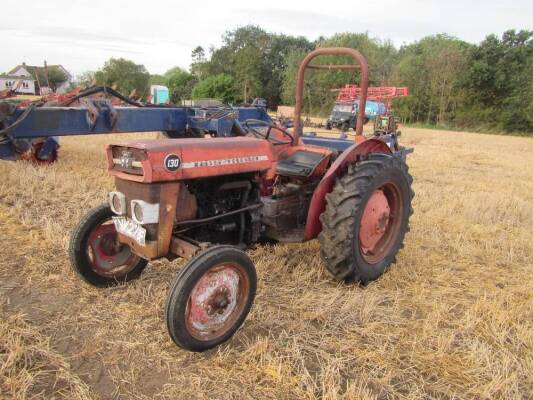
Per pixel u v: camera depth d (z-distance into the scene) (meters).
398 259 4.72
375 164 3.88
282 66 54.06
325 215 3.78
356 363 2.92
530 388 2.80
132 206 2.93
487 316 3.55
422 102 42.66
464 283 4.23
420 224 6.01
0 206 5.61
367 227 3.98
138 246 3.03
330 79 40.66
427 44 53.84
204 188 3.34
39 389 2.54
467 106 40.88
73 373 2.67
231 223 3.55
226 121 5.39
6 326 3.01
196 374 2.73
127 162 2.91
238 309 3.09
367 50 45.44
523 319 3.57
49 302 3.46
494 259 4.89
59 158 9.30
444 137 24.45
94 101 4.73
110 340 3.00
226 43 55.31
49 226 4.79
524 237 5.81
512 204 7.54
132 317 3.28
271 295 3.73
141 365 2.79
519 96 37.19
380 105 21.52
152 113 5.16
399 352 3.06
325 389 2.64
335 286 4.00
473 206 7.07
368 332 3.25
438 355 3.01
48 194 6.34
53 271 3.96
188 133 5.58
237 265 2.97
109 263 3.72
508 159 14.89
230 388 2.61
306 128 19.58
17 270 3.93
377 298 3.76
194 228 3.40
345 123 22.23
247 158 3.36
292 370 2.79
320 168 4.14
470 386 2.78
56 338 3.01
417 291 3.99
